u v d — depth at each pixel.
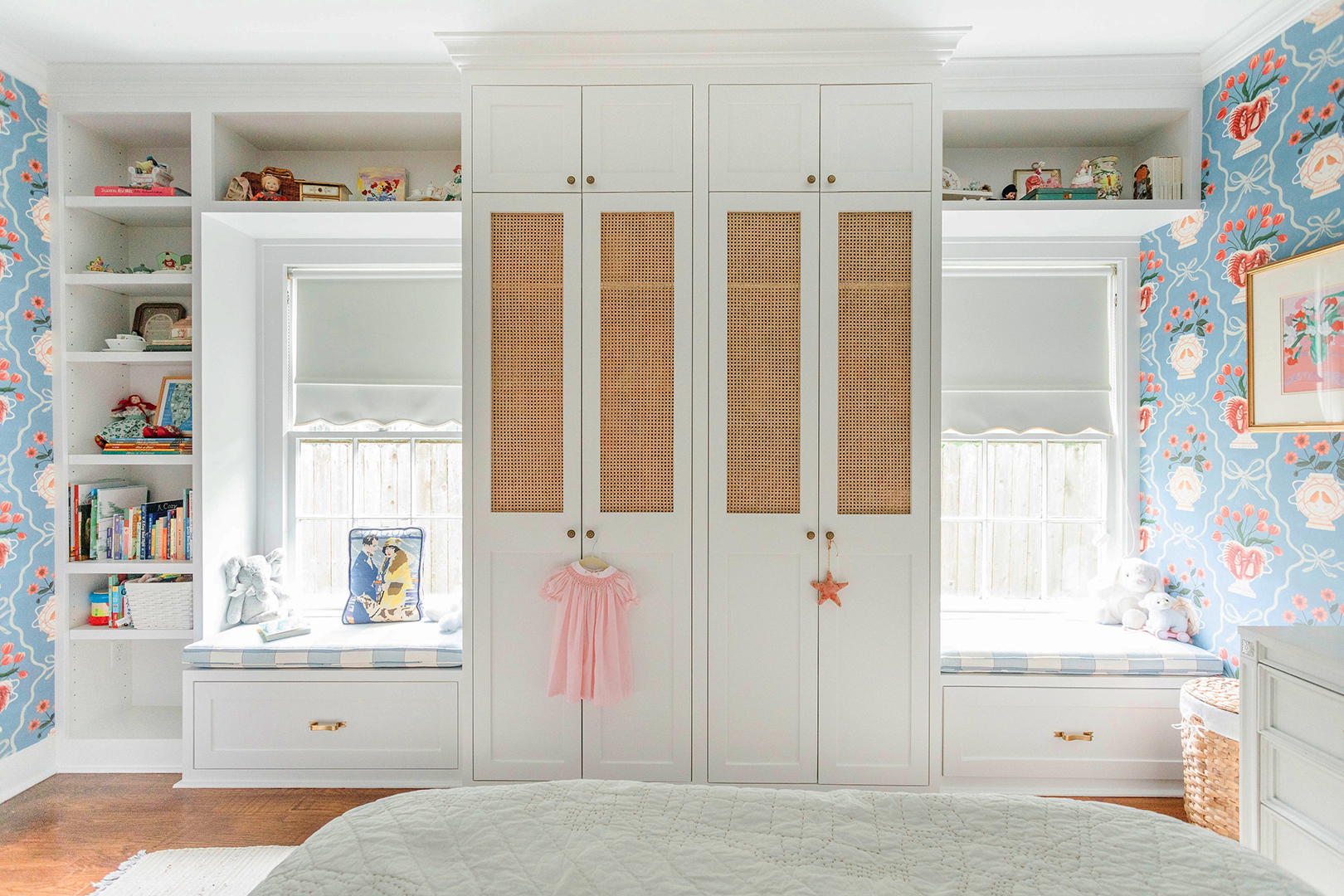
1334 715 1.45
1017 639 2.60
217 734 2.53
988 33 2.37
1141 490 2.92
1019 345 2.96
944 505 3.00
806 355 2.38
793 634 2.39
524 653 2.42
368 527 3.03
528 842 1.09
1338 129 2.04
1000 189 2.97
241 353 2.88
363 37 2.41
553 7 2.21
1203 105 2.57
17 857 2.12
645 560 2.40
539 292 2.40
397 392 3.00
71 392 2.70
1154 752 2.45
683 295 2.38
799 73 2.37
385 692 2.51
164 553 2.71
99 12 2.26
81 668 2.74
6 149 2.49
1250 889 0.97
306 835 2.24
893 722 2.40
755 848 1.08
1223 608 2.46
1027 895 0.96
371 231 2.85
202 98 2.64
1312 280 2.07
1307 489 2.13
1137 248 2.92
